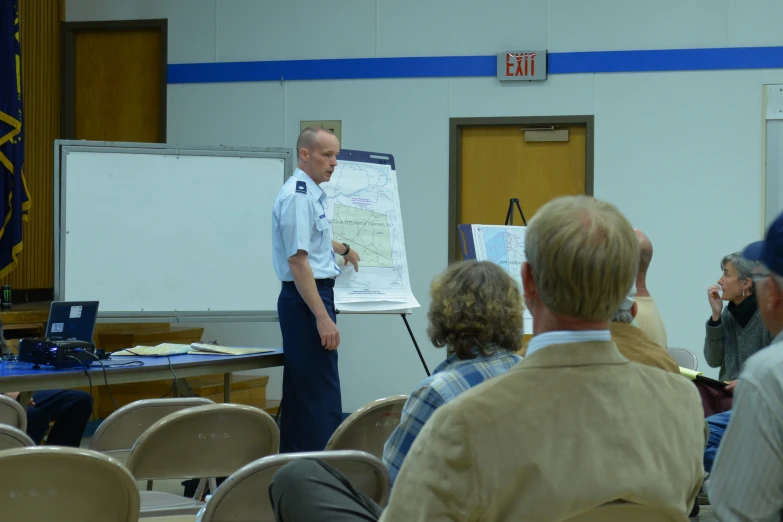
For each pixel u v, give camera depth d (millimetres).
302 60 7293
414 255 7148
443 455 1240
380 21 7184
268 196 5980
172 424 2631
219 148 5922
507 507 1261
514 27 6988
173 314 5805
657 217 6789
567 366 1316
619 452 1297
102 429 3225
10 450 1981
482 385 1289
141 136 7633
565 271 1314
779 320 1514
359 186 5109
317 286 4277
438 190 7117
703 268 6727
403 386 7152
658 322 3092
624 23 6820
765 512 1349
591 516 1296
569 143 6988
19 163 6508
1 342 4348
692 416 1413
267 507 2158
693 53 6711
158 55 7598
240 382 7012
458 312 1993
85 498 2094
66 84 7676
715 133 6699
